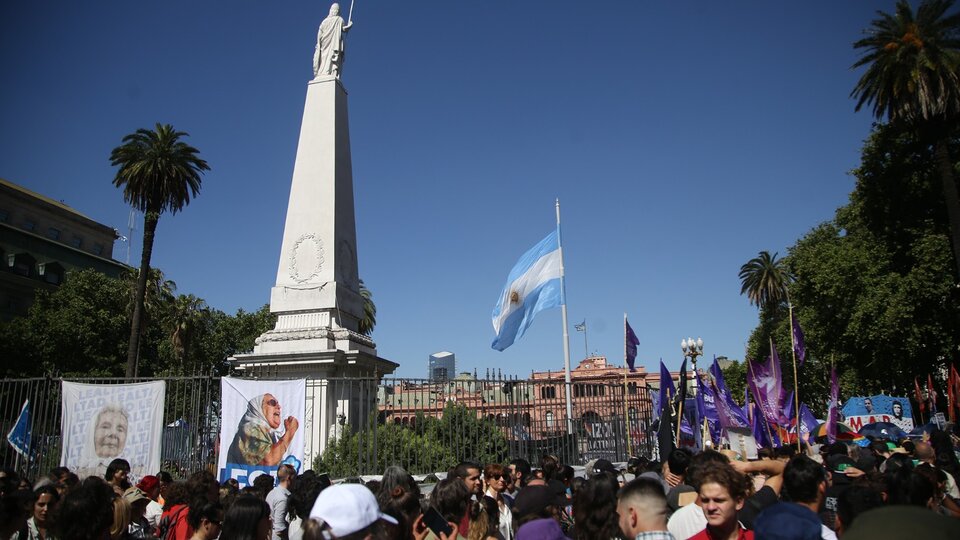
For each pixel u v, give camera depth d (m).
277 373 18.64
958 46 28.52
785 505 4.11
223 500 9.23
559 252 22.36
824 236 48.47
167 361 54.31
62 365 50.12
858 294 37.25
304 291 20.03
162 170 34.94
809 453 13.79
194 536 5.97
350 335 19.30
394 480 6.74
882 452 12.43
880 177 36.66
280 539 9.75
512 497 9.12
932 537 2.20
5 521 6.04
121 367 52.16
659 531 4.54
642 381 55.75
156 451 15.37
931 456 10.71
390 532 5.02
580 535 5.11
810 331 42.66
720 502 4.84
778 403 15.01
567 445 16.75
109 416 15.62
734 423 14.40
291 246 20.64
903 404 23.98
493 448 15.54
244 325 57.22
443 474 14.88
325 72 22.39
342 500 3.71
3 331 47.22
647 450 18.52
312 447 15.70
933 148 33.28
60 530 5.29
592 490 5.16
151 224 35.50
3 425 16.23
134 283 53.69
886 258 36.97
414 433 15.70
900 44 29.03
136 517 7.71
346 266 21.22
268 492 10.21
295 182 21.25
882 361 37.25
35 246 70.50
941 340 34.72
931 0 28.56
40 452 15.82
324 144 21.38
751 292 58.25
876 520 2.35
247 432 14.96
